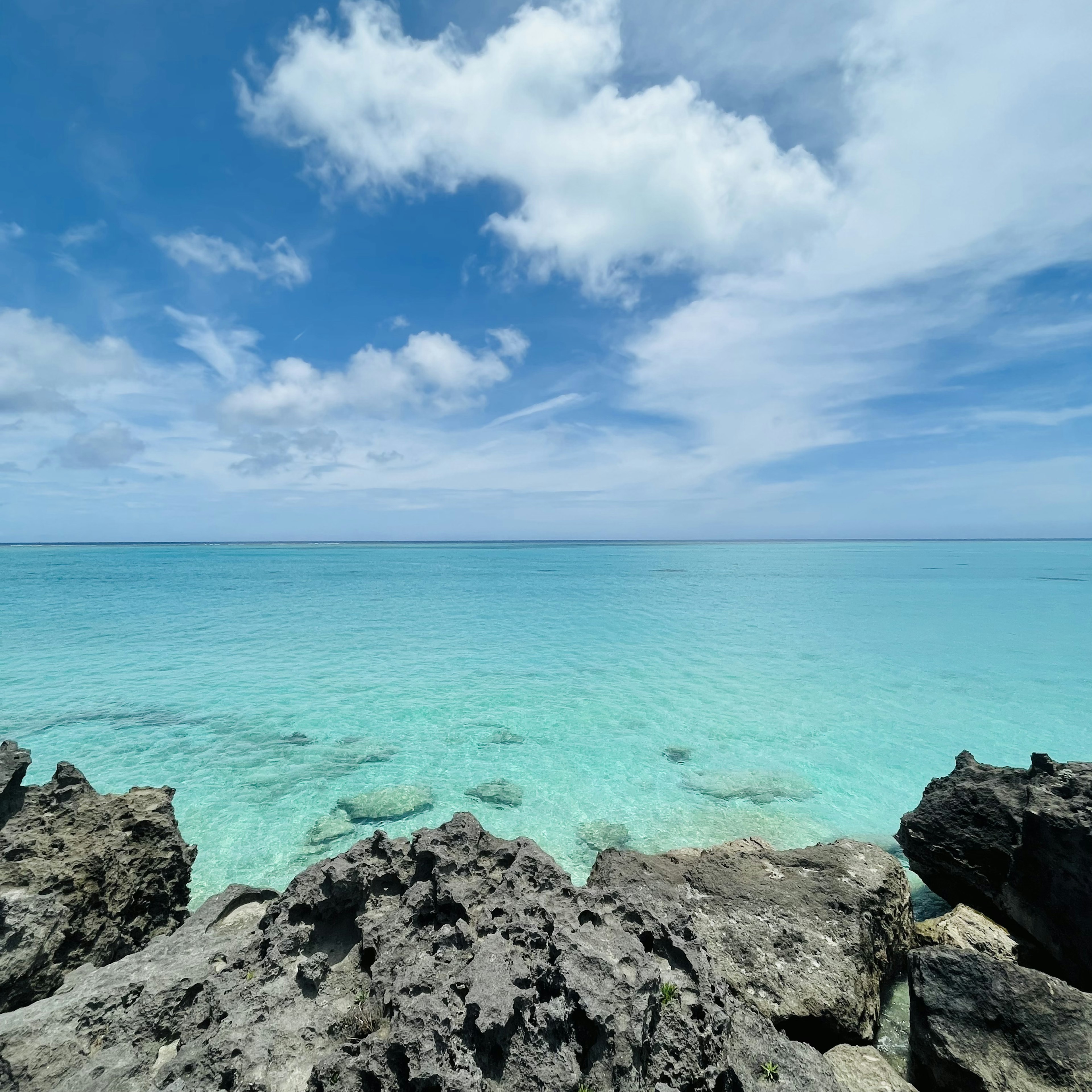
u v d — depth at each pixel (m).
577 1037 5.95
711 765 19.59
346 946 7.84
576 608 54.41
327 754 20.27
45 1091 5.84
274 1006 6.82
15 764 9.97
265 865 13.86
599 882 10.26
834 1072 6.43
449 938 7.20
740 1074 6.16
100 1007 6.85
